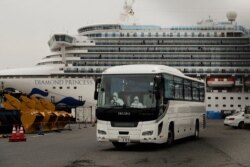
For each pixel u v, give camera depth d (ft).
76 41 217.56
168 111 57.11
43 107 108.68
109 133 53.78
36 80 207.10
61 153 51.03
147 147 58.90
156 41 222.07
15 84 207.31
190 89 70.85
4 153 51.29
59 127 109.70
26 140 73.36
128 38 220.02
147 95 53.52
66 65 213.87
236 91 226.58
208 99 225.97
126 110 53.21
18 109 94.38
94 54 216.54
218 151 53.16
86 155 48.60
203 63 222.48
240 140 72.38
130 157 46.52
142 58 220.02
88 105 201.87
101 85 55.42
